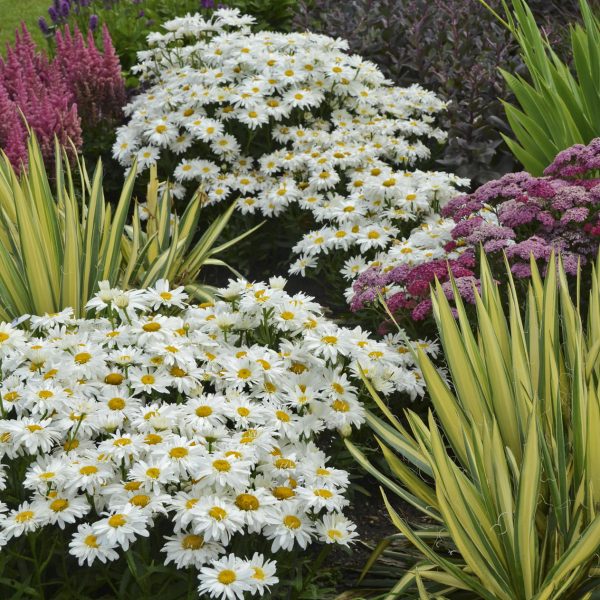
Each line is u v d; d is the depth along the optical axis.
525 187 3.05
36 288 3.08
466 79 5.04
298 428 2.43
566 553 1.88
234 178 4.23
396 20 5.71
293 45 4.56
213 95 4.32
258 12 6.39
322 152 4.25
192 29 4.86
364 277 3.24
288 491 2.20
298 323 2.70
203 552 2.02
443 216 3.35
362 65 4.66
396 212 3.79
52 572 2.31
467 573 2.30
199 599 2.12
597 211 3.07
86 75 5.03
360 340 2.83
